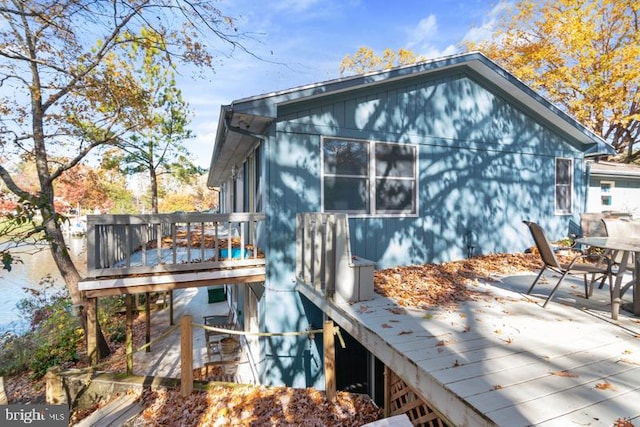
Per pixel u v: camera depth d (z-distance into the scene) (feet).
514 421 5.38
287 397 11.72
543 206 24.09
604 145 24.70
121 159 42.78
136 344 23.85
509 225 22.82
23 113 22.84
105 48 20.65
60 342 21.27
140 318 29.94
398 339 8.77
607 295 13.14
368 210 18.52
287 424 10.29
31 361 20.36
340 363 17.66
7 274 46.37
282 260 16.71
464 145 21.13
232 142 20.21
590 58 39.29
